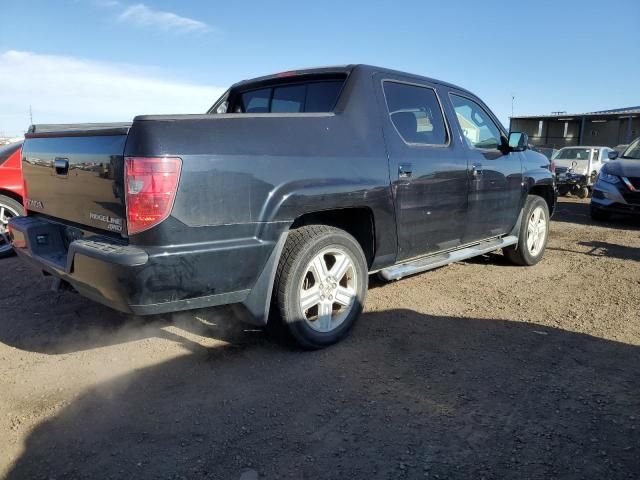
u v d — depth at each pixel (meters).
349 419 2.83
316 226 3.61
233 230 3.05
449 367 3.44
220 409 2.93
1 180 6.36
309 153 3.41
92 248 2.93
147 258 2.76
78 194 3.33
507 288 5.24
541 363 3.50
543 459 2.48
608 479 2.34
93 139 3.15
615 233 8.84
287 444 2.62
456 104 4.97
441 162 4.43
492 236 5.48
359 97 3.89
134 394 3.10
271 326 3.54
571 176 15.90
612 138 36.69
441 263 4.61
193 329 4.07
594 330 4.09
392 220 3.98
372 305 4.63
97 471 2.42
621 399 3.02
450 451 2.55
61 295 4.91
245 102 4.89
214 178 2.94
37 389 3.17
